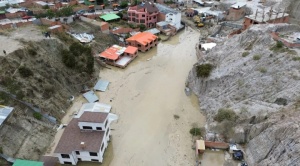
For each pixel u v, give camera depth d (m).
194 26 105.62
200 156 46.47
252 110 47.66
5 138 42.72
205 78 60.75
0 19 85.94
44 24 80.50
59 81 60.38
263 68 52.09
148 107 59.53
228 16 102.38
